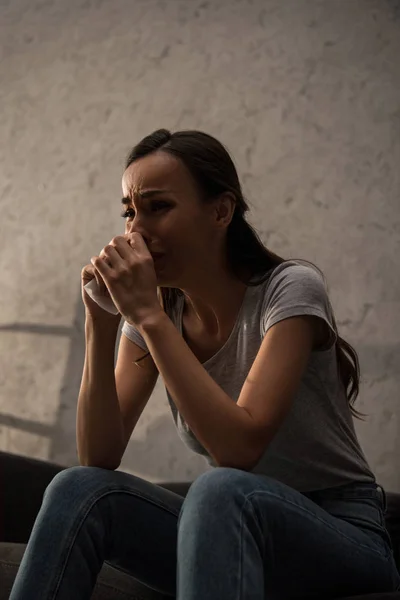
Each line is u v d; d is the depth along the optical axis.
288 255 2.75
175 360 1.18
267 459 1.32
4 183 3.22
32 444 3.02
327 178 2.74
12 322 3.12
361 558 1.20
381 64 2.74
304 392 1.31
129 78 3.06
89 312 1.38
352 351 1.38
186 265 1.31
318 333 1.28
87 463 1.37
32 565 1.14
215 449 1.14
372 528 1.28
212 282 1.34
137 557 1.25
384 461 2.58
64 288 3.05
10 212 3.20
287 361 1.21
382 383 2.61
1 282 3.17
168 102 2.99
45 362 3.05
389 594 1.12
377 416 2.60
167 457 2.80
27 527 1.88
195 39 2.98
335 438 1.32
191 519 1.05
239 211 1.36
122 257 1.25
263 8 2.90
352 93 2.76
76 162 3.11
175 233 1.29
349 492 1.32
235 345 1.34
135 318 1.22
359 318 2.66
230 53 2.92
